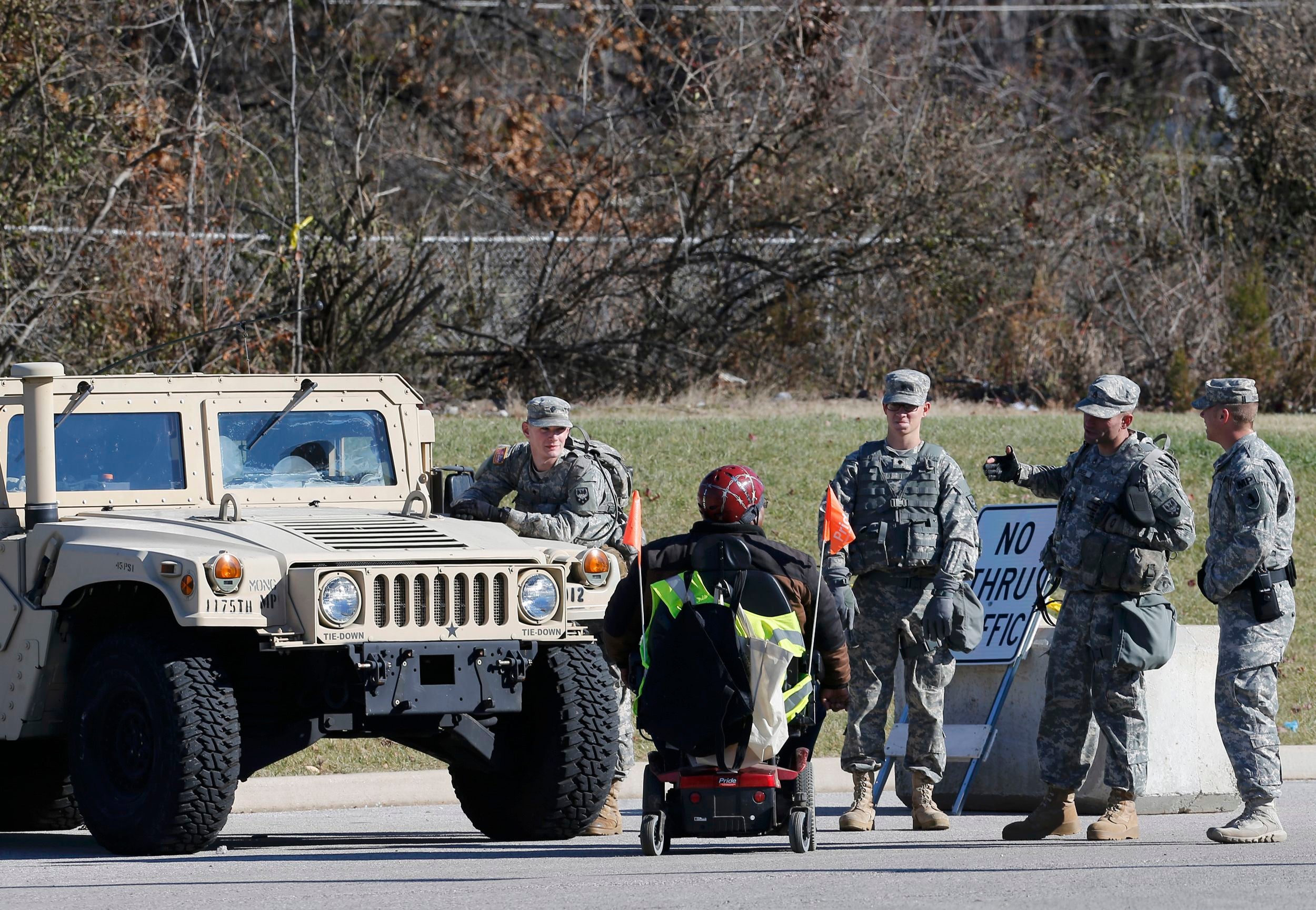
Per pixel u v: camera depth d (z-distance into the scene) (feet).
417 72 389.60
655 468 200.44
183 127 267.59
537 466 111.14
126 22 297.53
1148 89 494.59
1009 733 122.83
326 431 112.88
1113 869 82.99
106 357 240.53
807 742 91.15
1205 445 216.74
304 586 94.22
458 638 96.99
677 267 287.48
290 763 140.15
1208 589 98.58
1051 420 234.79
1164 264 312.50
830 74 304.71
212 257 255.50
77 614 102.27
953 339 297.94
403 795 132.05
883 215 295.07
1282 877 79.46
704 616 84.94
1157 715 121.39
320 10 376.68
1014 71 447.83
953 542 105.91
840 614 102.12
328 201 282.15
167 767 93.91
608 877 81.66
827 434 217.56
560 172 314.76
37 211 246.68
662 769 89.25
